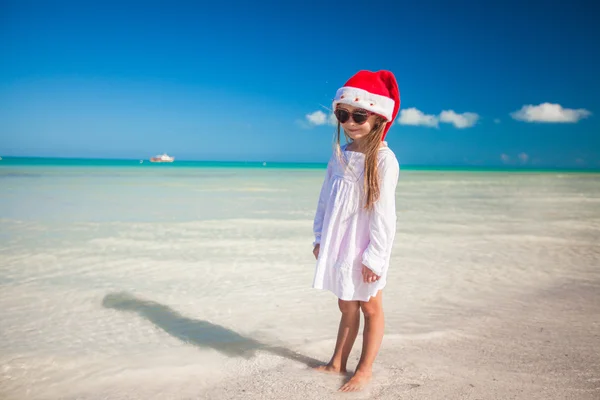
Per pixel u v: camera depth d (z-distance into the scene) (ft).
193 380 7.54
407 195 46.47
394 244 19.54
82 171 98.48
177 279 13.69
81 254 16.65
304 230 22.50
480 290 12.89
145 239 19.61
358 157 7.19
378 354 8.54
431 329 9.84
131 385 7.33
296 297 12.16
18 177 67.87
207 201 35.68
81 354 8.46
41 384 7.32
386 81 7.25
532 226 24.77
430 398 6.88
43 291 12.30
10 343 8.92
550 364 8.06
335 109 7.17
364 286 7.17
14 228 21.97
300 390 7.20
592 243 19.89
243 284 13.26
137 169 127.65
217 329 9.90
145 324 10.11
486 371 7.79
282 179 78.13
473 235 21.85
